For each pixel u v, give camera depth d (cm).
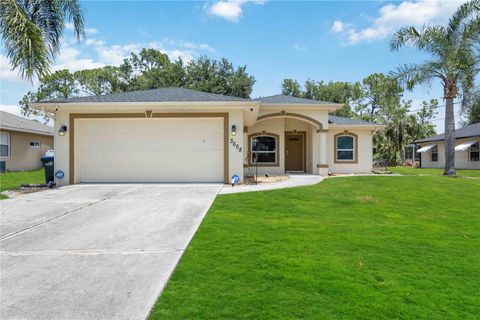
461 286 395
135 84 4281
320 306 342
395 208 916
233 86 3747
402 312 332
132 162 1330
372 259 484
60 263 467
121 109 1304
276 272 426
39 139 2703
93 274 427
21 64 1082
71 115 1304
